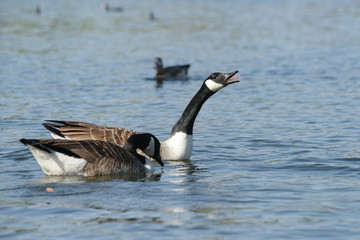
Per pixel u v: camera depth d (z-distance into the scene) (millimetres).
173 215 9359
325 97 21625
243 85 24531
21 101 20891
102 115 18797
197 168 12984
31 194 10562
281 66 29094
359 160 13352
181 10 60500
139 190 10938
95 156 11992
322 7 62188
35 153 11594
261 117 18562
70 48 36188
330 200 10273
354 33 42250
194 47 37000
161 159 13859
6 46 36625
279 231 8617
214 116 18922
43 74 26875
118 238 8312
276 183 11523
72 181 11578
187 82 26594
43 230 8633
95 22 51312
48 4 69562
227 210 9641
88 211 9539
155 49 36406
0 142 15078
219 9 60844
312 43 37594
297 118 18281
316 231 8625
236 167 12984
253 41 39094
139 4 68312
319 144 14984
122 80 26172
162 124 17578
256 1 69375
